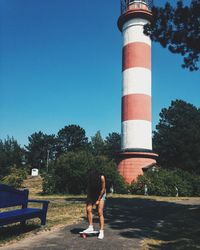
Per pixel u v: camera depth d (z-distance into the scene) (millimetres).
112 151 81000
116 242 8289
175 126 58625
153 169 32875
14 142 98125
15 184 35625
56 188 29844
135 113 33094
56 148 101062
